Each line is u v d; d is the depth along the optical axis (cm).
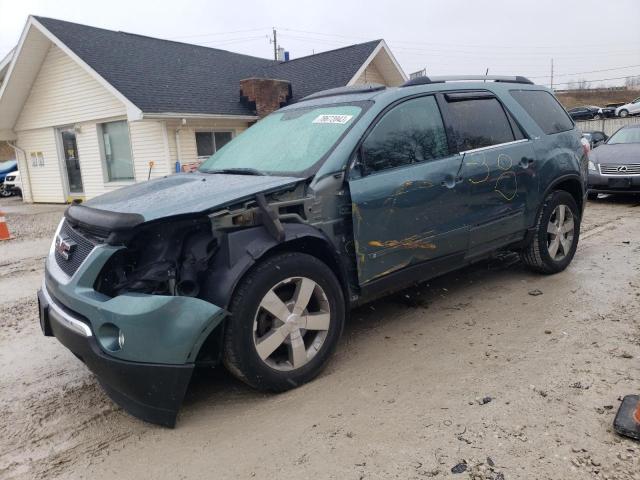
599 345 377
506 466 254
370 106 391
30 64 1645
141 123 1467
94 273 302
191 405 335
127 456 287
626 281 520
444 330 425
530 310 457
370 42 1823
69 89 1631
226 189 336
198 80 1608
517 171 470
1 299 604
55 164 1791
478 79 480
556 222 533
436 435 282
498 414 297
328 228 356
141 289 301
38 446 301
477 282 544
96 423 323
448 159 416
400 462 263
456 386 333
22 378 389
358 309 485
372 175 371
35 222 1340
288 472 262
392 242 379
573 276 545
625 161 1005
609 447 263
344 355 390
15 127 1869
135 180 1532
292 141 407
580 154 550
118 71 1434
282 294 342
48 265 348
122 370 284
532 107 516
